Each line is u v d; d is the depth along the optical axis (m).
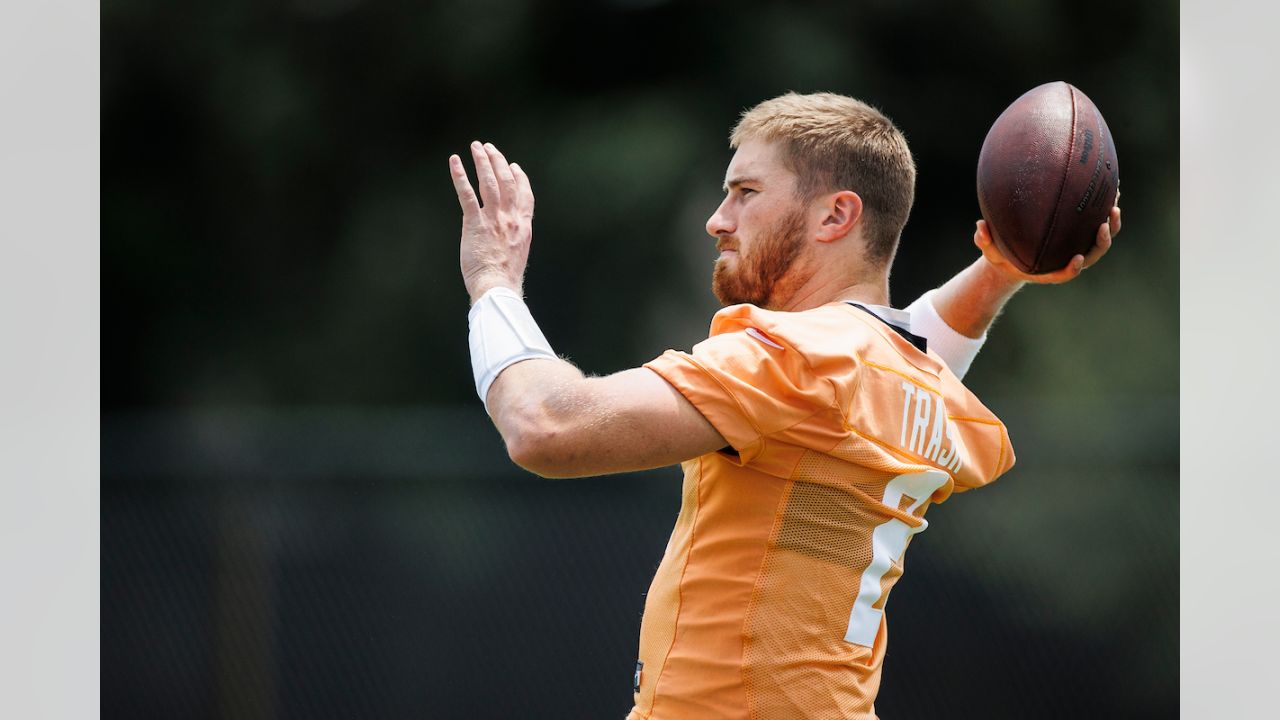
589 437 8.01
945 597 27.64
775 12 57.53
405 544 27.92
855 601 8.60
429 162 59.53
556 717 26.89
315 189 59.69
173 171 59.84
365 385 58.62
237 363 59.34
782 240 9.29
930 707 26.91
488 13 59.06
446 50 59.34
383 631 27.80
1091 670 27.33
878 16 56.75
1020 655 27.30
